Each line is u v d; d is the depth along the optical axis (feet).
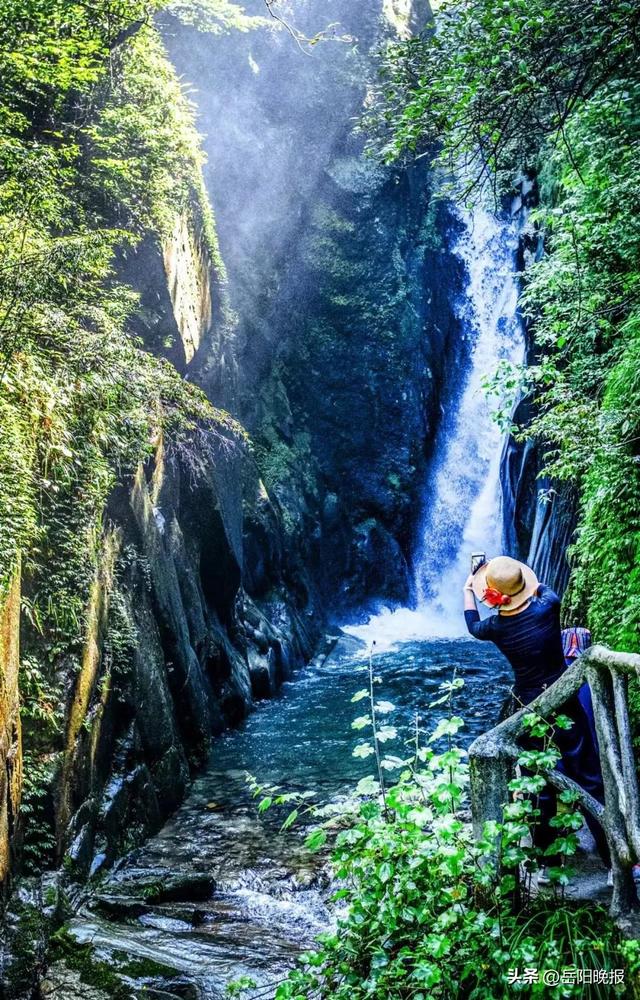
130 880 24.63
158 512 36.73
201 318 50.08
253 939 21.20
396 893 12.44
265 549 60.34
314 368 76.43
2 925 19.01
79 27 36.27
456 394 83.35
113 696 28.73
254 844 28.17
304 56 71.05
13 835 20.57
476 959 11.33
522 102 19.43
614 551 23.35
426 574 80.43
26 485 22.34
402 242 79.82
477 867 12.09
